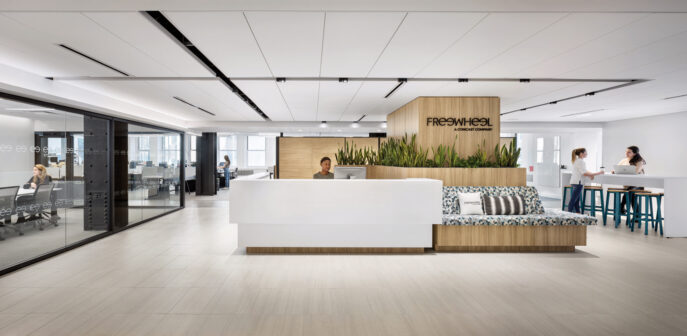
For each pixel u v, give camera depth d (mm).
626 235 5633
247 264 4000
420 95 5672
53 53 3467
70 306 2838
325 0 2338
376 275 3643
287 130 11203
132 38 3074
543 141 11742
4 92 3727
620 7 2430
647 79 4625
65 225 4594
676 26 2826
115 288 3242
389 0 2334
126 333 2404
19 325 2512
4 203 3684
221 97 5848
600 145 9609
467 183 5070
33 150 4094
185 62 3803
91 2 2301
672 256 4379
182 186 8805
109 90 5227
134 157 6414
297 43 3262
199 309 2797
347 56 3658
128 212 6168
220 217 7340
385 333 2428
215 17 2658
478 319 2648
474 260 4184
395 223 4398
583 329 2494
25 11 2486
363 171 5762
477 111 5773
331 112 7797
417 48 3402
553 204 9523
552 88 5156
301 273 3701
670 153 7695
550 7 2447
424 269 3846
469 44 3293
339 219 4367
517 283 3418
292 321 2600
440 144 5738
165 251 4566
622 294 3143
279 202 4352
